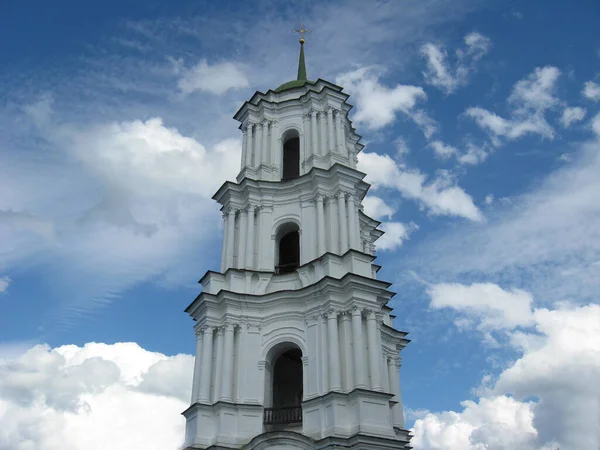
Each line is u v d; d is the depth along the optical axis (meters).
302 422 28.73
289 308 32.09
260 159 39.19
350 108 42.12
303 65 50.78
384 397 28.00
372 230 42.38
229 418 29.20
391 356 36.47
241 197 37.34
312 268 32.62
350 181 35.81
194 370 31.53
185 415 30.53
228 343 31.30
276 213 36.62
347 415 27.61
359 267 31.83
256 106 41.91
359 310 29.97
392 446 26.69
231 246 35.56
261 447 27.33
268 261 34.91
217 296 32.47
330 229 34.25
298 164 41.34
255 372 31.00
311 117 39.78
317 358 29.77
